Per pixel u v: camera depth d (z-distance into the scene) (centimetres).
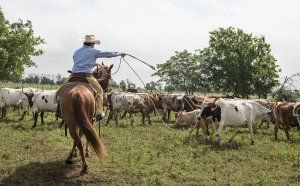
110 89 1698
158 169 998
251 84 4541
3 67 3173
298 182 946
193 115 1817
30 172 945
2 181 873
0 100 2177
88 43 1013
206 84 4878
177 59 6016
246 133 1856
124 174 959
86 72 996
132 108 2045
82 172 938
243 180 946
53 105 1841
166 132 1750
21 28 3516
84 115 841
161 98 2439
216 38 4828
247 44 4612
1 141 1343
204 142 1511
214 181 931
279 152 1295
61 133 1586
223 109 1447
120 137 1555
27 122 2023
